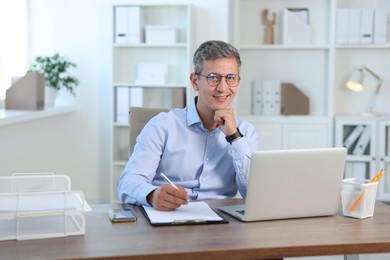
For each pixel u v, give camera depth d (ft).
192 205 6.33
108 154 15.70
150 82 15.08
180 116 7.25
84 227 5.20
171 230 5.37
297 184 5.76
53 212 5.07
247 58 16.01
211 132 7.12
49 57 15.05
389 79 15.85
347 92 15.97
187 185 7.14
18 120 11.78
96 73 15.62
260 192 5.64
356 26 14.96
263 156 5.53
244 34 15.96
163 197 6.03
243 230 5.38
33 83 13.19
